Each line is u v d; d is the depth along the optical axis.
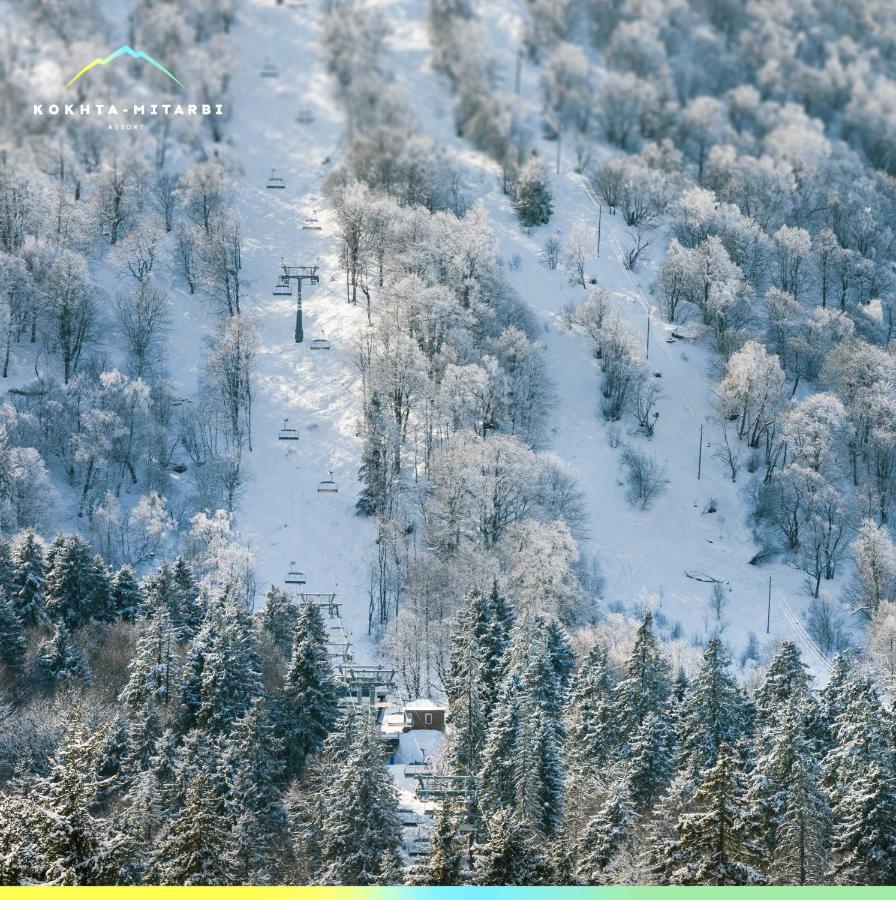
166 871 85.00
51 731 111.38
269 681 134.00
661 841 90.44
